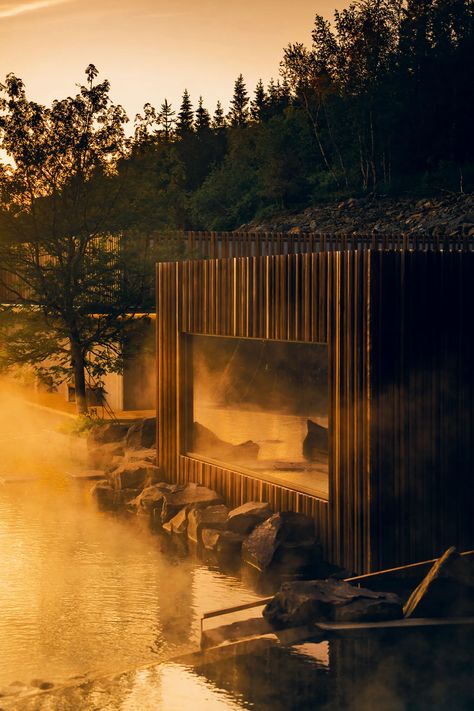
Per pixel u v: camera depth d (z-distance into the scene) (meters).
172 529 13.69
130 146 22.53
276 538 11.55
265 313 12.70
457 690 7.59
